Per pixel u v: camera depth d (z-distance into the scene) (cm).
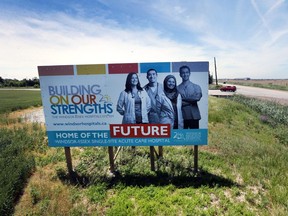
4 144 651
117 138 485
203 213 343
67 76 462
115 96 467
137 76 459
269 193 399
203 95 461
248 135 886
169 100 464
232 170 505
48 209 353
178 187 429
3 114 1370
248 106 1717
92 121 479
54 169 518
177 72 455
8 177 416
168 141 480
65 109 475
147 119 473
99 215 350
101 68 457
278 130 1017
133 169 507
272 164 539
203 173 489
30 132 834
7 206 351
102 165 531
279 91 3912
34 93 4522
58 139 486
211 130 912
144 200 380
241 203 371
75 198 391
